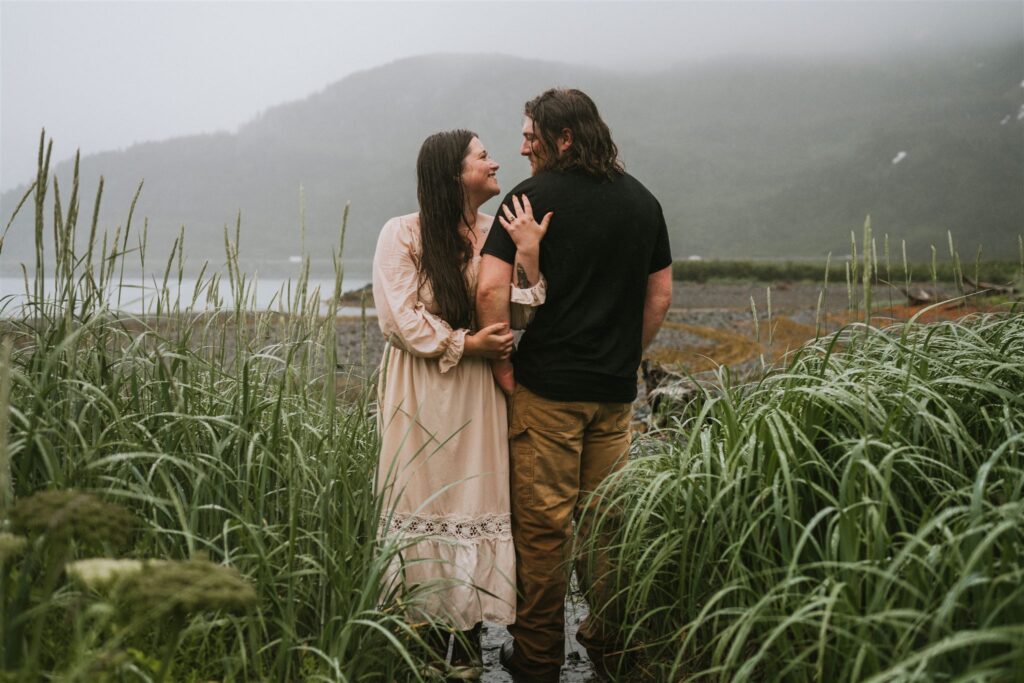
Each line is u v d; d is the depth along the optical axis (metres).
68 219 2.79
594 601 3.16
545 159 3.16
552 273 3.09
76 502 1.89
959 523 2.32
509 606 3.14
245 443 2.85
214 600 1.74
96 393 2.67
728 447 2.81
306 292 3.36
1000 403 2.96
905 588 2.14
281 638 2.45
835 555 2.24
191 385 2.97
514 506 3.23
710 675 2.80
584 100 3.13
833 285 51.91
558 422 3.12
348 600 2.54
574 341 3.09
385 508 3.12
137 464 2.69
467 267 3.20
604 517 2.84
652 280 3.40
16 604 1.97
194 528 2.42
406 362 3.18
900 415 2.74
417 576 3.06
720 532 2.66
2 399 1.95
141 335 2.81
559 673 3.28
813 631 2.34
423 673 2.87
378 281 3.15
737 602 2.66
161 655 2.21
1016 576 1.95
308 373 3.38
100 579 1.86
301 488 2.71
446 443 3.12
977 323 3.57
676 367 7.73
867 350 3.16
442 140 3.13
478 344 3.06
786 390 2.76
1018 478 2.44
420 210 3.18
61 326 2.72
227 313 3.37
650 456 3.09
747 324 21.03
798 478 2.58
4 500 2.04
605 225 3.05
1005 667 2.00
